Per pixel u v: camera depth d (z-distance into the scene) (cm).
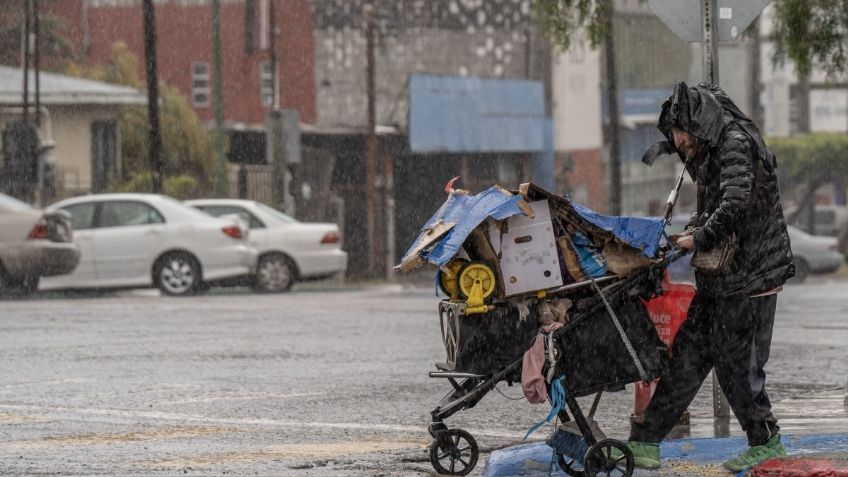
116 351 3084
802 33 3312
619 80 12619
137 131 9138
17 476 1642
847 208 11931
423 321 3888
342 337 3412
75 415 2172
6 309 4281
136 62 9844
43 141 8156
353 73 10312
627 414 2202
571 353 1511
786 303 4881
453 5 10744
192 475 1647
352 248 9538
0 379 2611
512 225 1512
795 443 1731
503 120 10750
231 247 5462
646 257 1518
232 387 2502
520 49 11262
